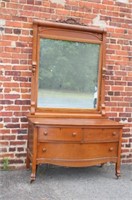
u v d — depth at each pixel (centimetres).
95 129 375
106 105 441
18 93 398
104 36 429
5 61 390
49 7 404
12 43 391
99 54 430
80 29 416
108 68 438
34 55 398
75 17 416
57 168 422
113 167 439
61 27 407
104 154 383
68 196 331
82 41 420
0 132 395
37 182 366
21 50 396
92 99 432
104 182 379
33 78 400
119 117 451
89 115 426
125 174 413
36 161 359
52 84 413
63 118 411
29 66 401
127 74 451
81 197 330
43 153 361
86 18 422
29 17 396
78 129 368
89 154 375
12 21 389
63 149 366
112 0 434
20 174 387
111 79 441
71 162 369
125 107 454
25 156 407
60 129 363
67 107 421
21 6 391
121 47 443
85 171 418
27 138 403
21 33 394
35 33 396
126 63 449
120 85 448
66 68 419
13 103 397
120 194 344
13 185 352
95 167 436
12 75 394
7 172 392
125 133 456
